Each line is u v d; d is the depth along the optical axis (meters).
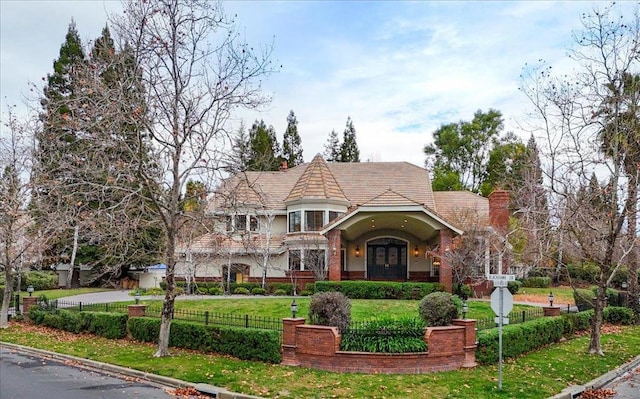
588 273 41.03
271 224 39.44
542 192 24.12
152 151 18.81
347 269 37.84
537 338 19.39
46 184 23.44
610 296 29.38
